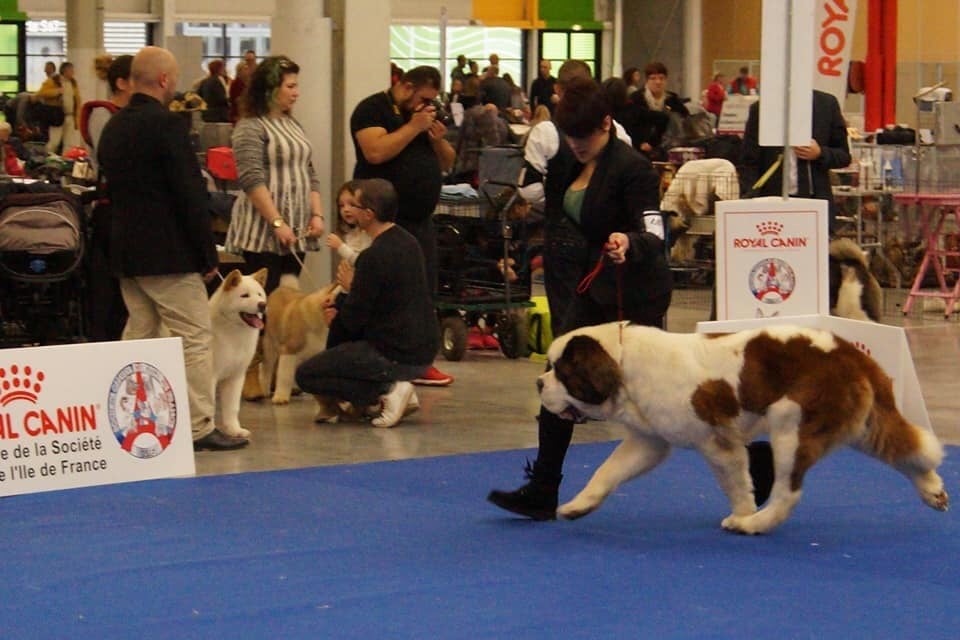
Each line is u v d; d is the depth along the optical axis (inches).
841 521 267.7
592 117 263.4
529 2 1489.9
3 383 294.5
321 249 473.1
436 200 406.9
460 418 385.4
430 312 374.9
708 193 618.5
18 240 420.5
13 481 294.5
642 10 1509.6
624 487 298.8
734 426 248.7
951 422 380.2
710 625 201.0
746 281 315.0
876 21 756.0
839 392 244.4
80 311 443.5
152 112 320.2
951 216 652.7
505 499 267.0
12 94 1289.4
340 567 234.7
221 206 467.8
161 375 315.0
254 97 398.3
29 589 222.1
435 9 1453.0
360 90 496.4
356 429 369.7
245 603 213.2
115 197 327.0
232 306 341.4
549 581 225.3
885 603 212.5
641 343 248.1
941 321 572.1
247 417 386.6
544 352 491.5
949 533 258.4
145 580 226.8
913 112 952.3
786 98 323.6
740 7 1427.2
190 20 1362.0
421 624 201.8
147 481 307.7
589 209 267.7
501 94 964.6
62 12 1341.0
